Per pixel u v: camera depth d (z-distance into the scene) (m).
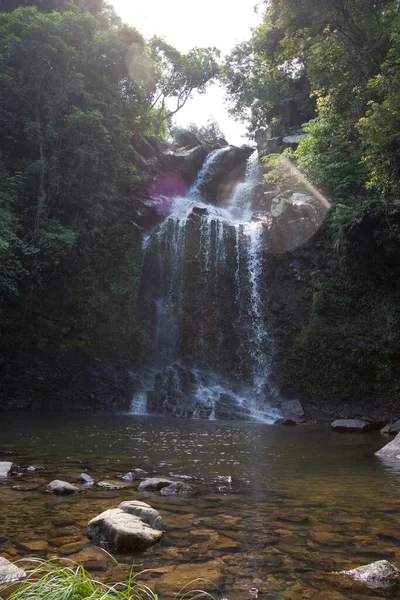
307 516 4.36
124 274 20.30
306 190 22.06
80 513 4.29
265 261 20.66
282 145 28.70
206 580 2.95
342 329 18.73
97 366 17.98
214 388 18.58
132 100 23.58
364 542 3.68
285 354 18.86
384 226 19.12
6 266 15.98
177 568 3.15
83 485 5.41
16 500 4.68
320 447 9.41
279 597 2.75
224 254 21.08
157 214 23.03
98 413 16.25
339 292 19.59
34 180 18.84
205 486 5.53
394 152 13.08
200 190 27.84
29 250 16.59
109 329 18.89
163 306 20.41
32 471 6.11
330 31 18.88
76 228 19.03
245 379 19.09
